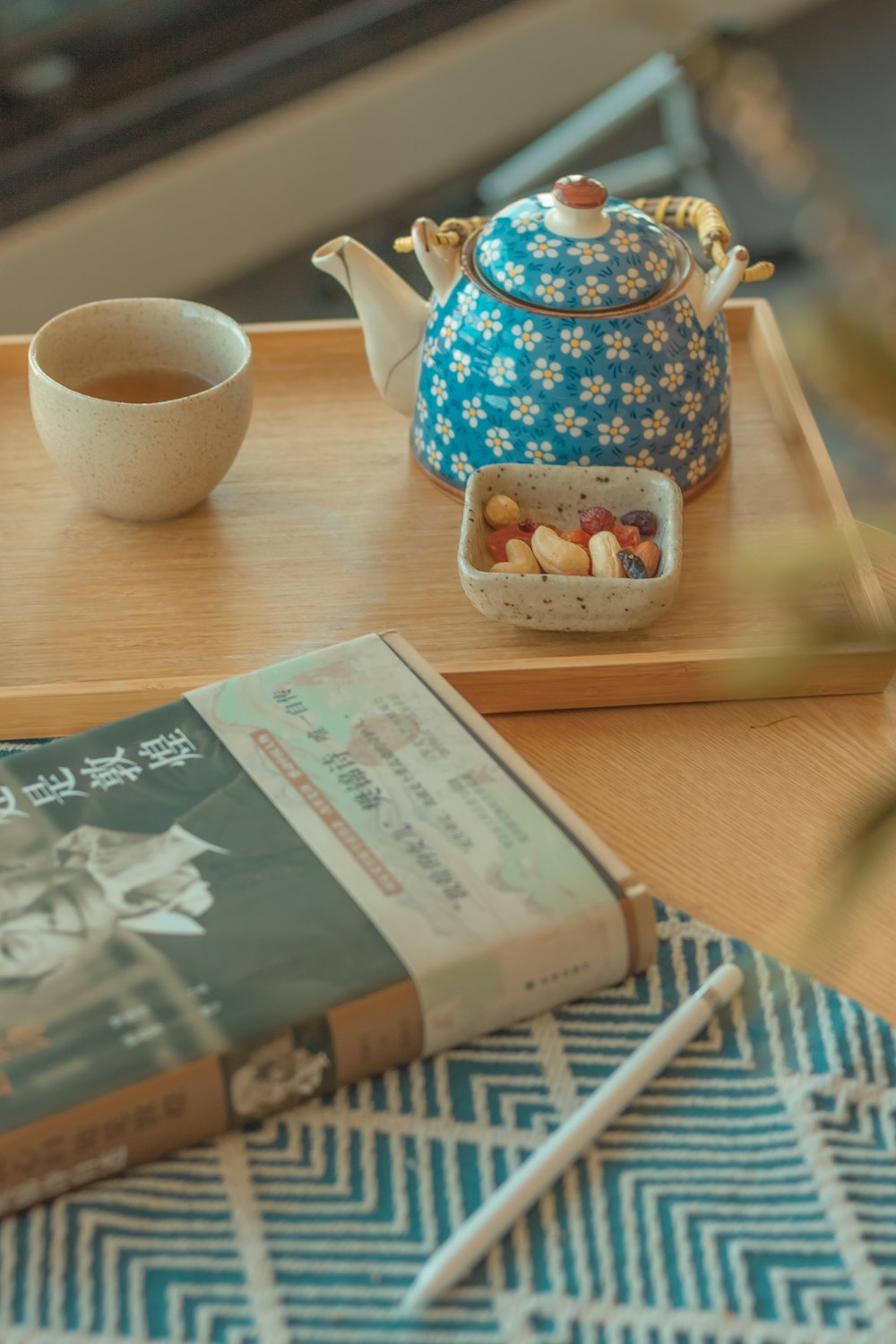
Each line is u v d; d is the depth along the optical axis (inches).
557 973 19.0
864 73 103.7
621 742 25.0
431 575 28.2
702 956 20.3
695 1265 16.4
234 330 28.5
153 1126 16.8
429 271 28.6
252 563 28.4
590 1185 17.3
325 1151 17.6
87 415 26.3
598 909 19.1
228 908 18.9
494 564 26.3
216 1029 17.1
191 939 18.4
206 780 21.2
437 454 29.9
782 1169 17.5
